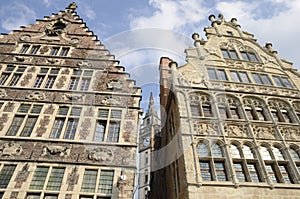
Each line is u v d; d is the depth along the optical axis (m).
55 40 15.88
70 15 19.11
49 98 11.96
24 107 11.52
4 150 9.58
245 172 9.64
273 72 15.27
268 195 8.70
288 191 8.96
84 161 9.64
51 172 9.23
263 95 13.25
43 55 14.45
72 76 13.37
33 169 9.19
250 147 10.59
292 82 14.80
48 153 9.72
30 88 12.27
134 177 9.33
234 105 12.52
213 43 16.69
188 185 8.49
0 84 12.52
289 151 10.65
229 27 19.19
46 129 10.62
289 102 13.20
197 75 13.48
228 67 14.72
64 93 12.30
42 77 13.25
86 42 16.05
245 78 14.40
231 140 10.53
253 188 8.83
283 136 11.32
